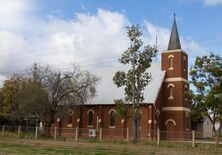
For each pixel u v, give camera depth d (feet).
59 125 197.36
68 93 161.48
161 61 193.67
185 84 189.06
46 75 161.79
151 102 175.52
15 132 166.61
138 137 141.69
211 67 113.09
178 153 91.09
